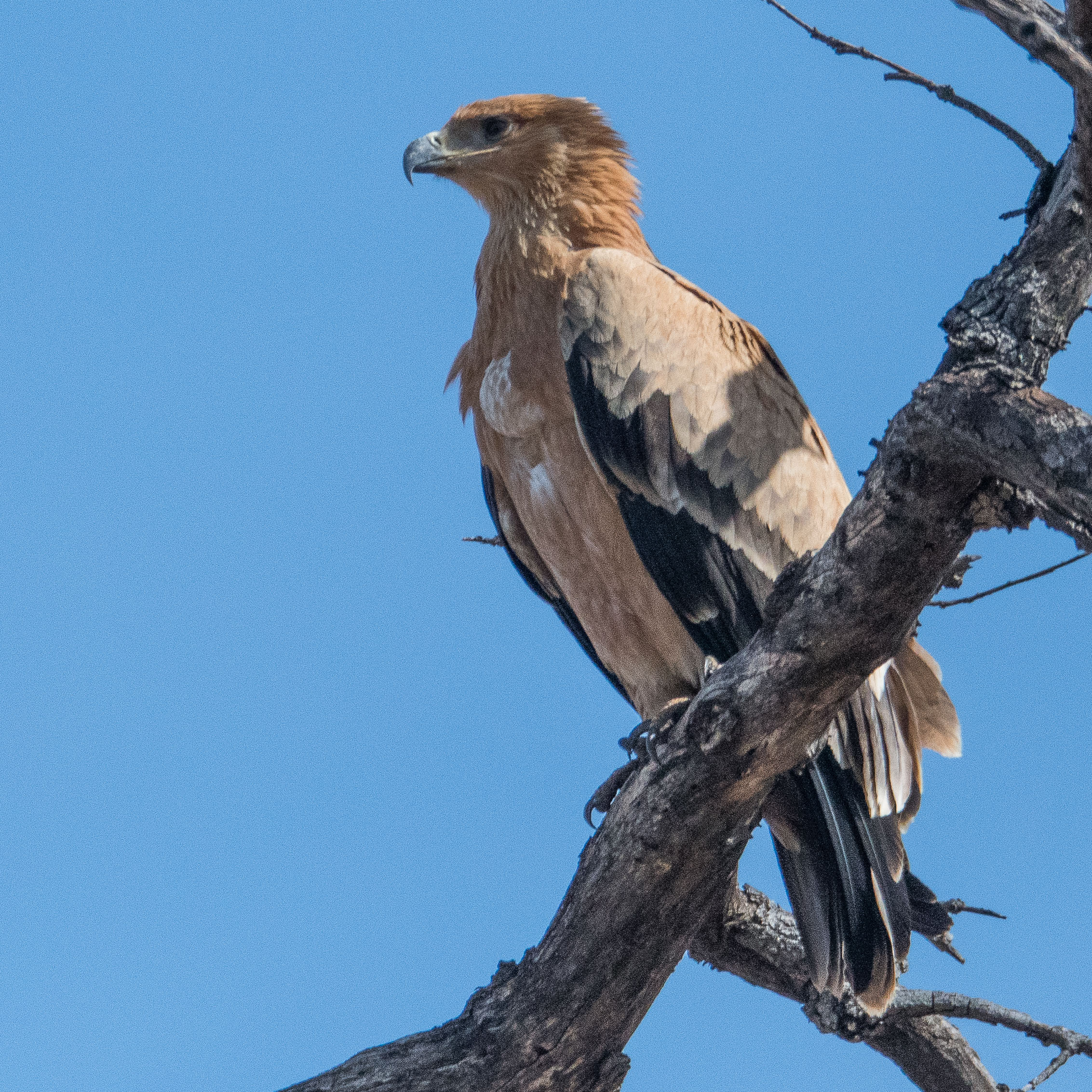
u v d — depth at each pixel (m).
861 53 7.01
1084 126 5.81
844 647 7.48
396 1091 8.57
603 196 11.79
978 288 6.58
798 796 9.33
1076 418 6.12
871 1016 9.86
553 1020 8.62
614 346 10.55
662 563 10.27
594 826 9.61
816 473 10.59
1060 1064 9.60
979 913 9.75
